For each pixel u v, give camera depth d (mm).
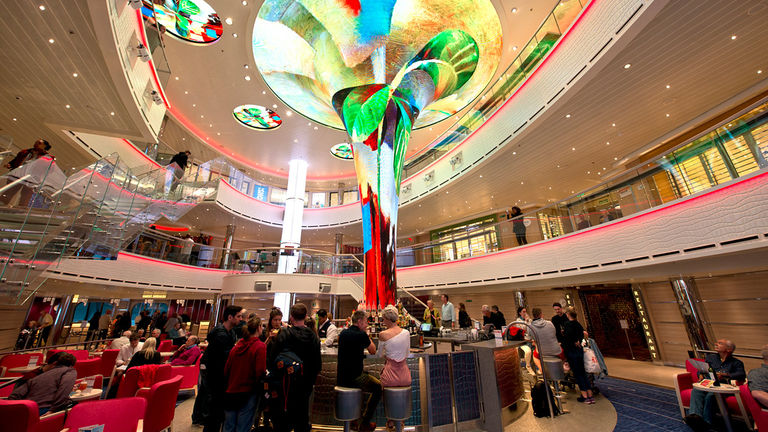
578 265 9344
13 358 6996
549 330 6152
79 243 7082
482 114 14023
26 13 5145
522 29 12094
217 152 20828
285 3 10656
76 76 6672
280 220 21891
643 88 8602
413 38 11641
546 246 10461
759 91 8336
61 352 4520
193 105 16203
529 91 10469
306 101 15000
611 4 7324
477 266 12945
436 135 19641
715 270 6586
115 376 6254
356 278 16312
